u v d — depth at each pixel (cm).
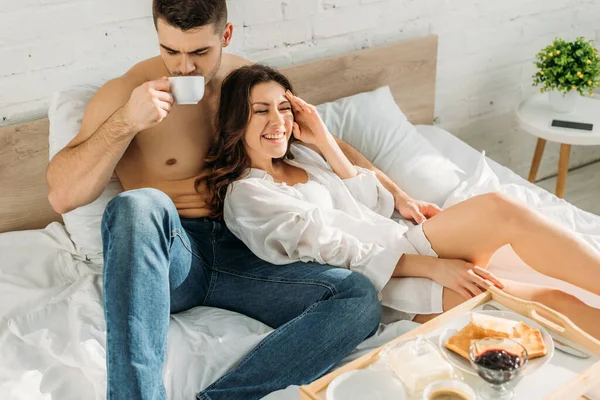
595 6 295
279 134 175
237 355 148
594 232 190
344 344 153
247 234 169
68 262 183
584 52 249
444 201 205
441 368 125
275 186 177
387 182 201
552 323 135
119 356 132
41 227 205
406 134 226
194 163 184
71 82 204
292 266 167
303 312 155
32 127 195
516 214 158
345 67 239
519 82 291
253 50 228
